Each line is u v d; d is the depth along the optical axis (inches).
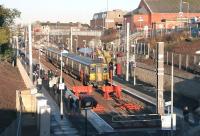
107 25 6269.7
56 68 3312.0
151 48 3006.9
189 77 1995.6
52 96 2059.5
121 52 3336.6
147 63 2728.8
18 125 1272.1
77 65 2625.5
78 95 1900.8
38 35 6314.0
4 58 2723.9
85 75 2397.9
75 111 1715.1
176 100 1914.4
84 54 3747.5
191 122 1470.2
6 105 1434.5
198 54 2349.9
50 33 6195.9
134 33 3949.3
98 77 2313.0
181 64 2347.4
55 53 3481.8
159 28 3826.3
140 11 4741.6
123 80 2645.2
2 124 1187.9
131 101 1948.8
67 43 5329.7
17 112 1403.8
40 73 2751.0
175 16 4547.2
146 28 3713.1
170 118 1100.5
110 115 1630.2
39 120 1294.3
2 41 2300.7
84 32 5506.9
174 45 2854.3
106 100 1966.0
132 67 2723.9
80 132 1376.7
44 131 1248.8
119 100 1967.3
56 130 1406.3
